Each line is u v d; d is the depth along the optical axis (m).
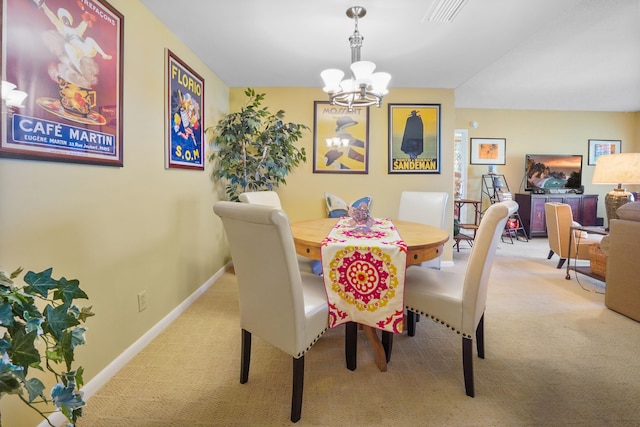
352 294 1.56
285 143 3.29
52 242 1.30
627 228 2.29
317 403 1.43
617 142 5.84
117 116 1.66
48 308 0.87
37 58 1.21
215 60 2.84
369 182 3.75
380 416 1.36
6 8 1.10
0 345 0.73
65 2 1.33
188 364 1.74
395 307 1.51
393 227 2.14
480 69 3.05
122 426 1.30
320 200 3.75
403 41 2.45
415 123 3.70
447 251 3.79
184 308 2.48
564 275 3.40
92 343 1.51
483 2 1.92
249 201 2.45
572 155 5.71
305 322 1.33
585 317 2.33
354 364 1.69
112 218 1.66
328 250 1.57
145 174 1.96
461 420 1.33
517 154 5.79
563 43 3.00
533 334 2.07
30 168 1.20
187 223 2.57
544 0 1.90
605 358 1.78
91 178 1.51
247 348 1.56
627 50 3.16
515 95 4.81
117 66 1.66
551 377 1.61
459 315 1.47
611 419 1.33
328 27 2.24
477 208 5.37
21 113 1.16
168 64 2.22
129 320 1.80
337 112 3.69
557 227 3.60
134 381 1.59
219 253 3.33
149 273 2.01
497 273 3.47
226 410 1.39
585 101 5.16
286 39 2.43
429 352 1.88
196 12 2.04
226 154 3.20
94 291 1.53
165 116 2.20
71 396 0.85
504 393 1.50
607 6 2.35
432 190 3.75
